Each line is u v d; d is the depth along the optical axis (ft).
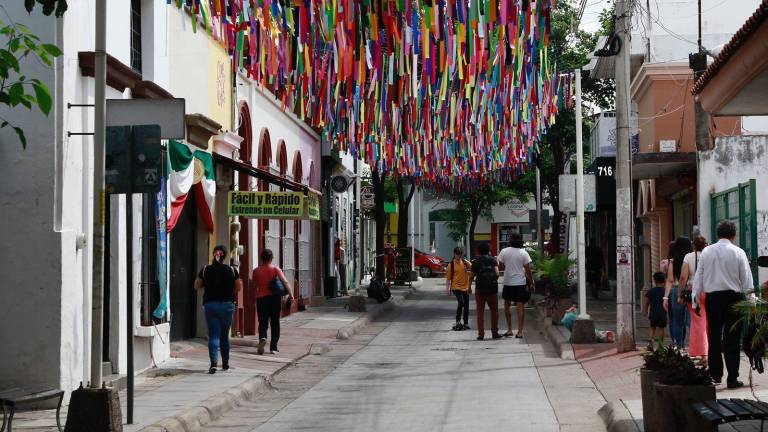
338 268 129.29
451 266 77.56
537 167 127.54
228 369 48.55
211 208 60.90
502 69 31.04
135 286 47.01
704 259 38.37
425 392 42.16
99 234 29.91
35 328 38.19
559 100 64.49
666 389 27.43
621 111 55.57
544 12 29.12
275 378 48.96
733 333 37.76
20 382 38.04
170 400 38.22
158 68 51.57
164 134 33.58
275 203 62.18
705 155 70.54
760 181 69.72
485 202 218.38
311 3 29.37
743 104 42.65
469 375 48.14
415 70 31.55
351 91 40.52
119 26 45.78
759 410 23.62
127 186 32.19
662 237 95.14
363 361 56.18
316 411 37.88
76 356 39.63
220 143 63.93
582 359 53.16
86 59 40.34
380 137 51.44
